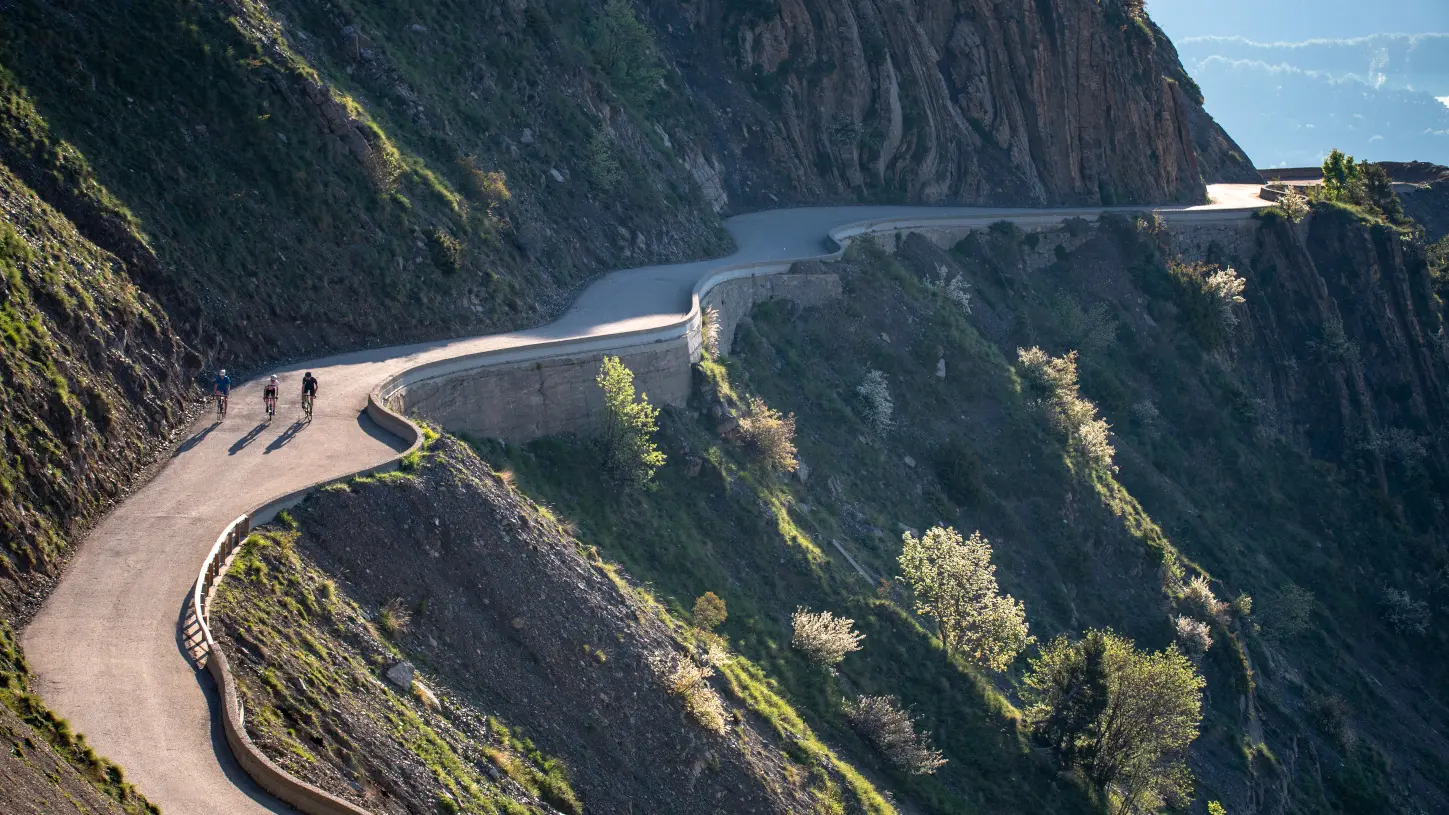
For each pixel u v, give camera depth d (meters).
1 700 21.31
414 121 54.25
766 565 47.41
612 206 64.12
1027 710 48.44
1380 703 73.31
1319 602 78.12
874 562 53.09
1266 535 81.06
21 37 41.09
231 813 21.00
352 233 46.03
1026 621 57.81
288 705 24.77
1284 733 63.94
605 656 35.03
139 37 44.34
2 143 36.88
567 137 64.31
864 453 60.19
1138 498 73.69
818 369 63.69
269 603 27.27
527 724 31.55
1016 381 71.62
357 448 34.56
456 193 52.59
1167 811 50.94
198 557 27.41
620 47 76.69
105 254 36.56
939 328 70.62
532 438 44.38
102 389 31.94
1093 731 46.91
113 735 22.09
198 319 38.56
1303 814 59.53
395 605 30.72
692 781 33.88
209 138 43.84
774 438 52.00
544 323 51.19
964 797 43.41
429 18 60.03
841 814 36.88
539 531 37.16
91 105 41.31
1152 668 47.28
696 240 69.00
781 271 65.69
